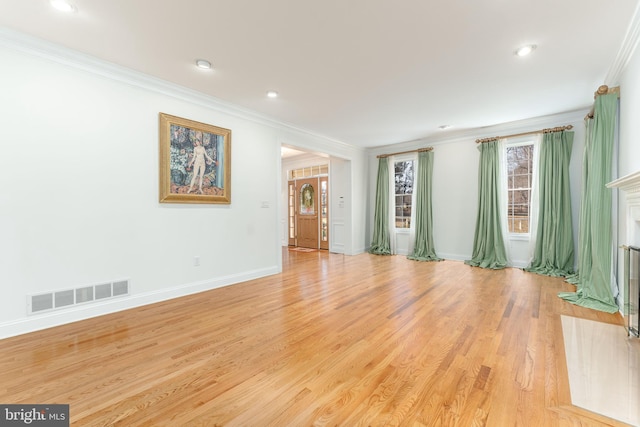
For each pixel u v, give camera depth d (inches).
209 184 152.1
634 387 66.7
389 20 89.7
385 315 113.3
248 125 172.2
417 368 75.6
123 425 56.2
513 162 206.2
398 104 161.3
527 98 153.0
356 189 271.1
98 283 115.2
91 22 89.8
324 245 304.7
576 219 177.0
